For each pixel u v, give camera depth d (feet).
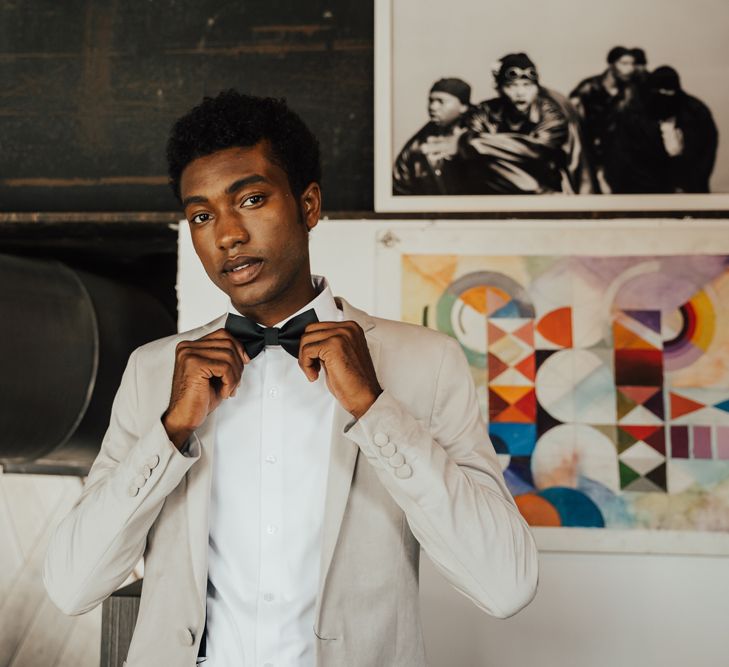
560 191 7.19
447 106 7.32
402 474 3.42
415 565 3.84
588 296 6.99
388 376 3.95
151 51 7.97
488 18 7.38
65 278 7.14
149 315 7.93
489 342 6.98
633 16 7.30
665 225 7.02
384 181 7.27
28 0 8.13
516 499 6.82
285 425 3.93
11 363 6.29
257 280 3.78
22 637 8.13
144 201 7.82
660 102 7.22
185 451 3.71
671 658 6.69
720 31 7.25
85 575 3.62
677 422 6.84
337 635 3.51
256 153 3.77
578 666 6.72
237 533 3.79
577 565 6.81
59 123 7.98
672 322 6.94
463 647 6.77
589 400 6.89
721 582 6.73
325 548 3.56
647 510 6.75
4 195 7.95
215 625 3.72
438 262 7.09
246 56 7.85
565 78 7.30
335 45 7.78
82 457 7.41
